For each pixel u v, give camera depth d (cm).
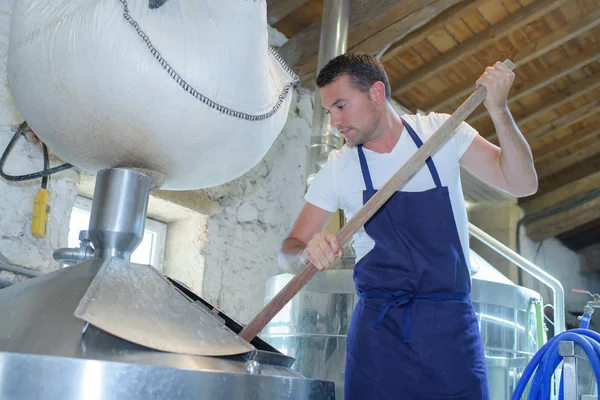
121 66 122
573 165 685
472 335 156
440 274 157
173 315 116
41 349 93
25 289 118
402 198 164
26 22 132
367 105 165
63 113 131
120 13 123
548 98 554
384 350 157
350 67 166
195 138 132
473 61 490
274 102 143
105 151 136
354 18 386
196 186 150
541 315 258
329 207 177
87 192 300
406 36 446
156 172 141
